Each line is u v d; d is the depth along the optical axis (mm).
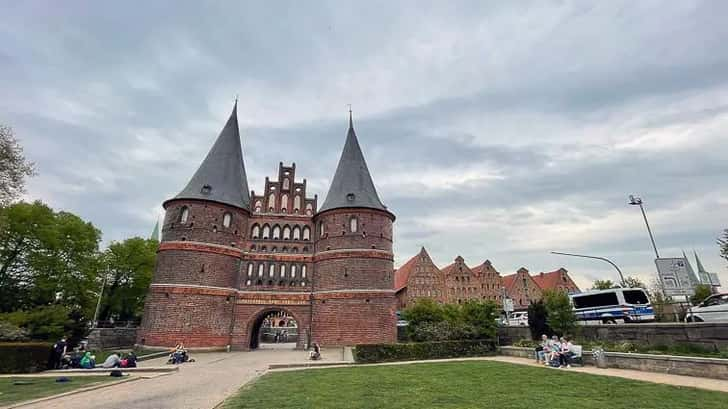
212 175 39094
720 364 13914
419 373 17531
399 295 78562
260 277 38469
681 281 20109
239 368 21453
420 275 75562
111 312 56875
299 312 38000
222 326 34750
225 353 32188
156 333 32125
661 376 15000
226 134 42969
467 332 29406
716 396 10891
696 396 10977
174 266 34156
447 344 27000
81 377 17406
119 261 54125
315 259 39562
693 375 14695
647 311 28344
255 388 13820
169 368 20109
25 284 41844
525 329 29203
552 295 26719
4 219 31547
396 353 25375
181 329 32594
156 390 14078
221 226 37031
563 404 10453
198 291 34000
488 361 22609
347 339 34750
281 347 41688
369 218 39062
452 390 12883
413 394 12250
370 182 43438
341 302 35969
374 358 24766
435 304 43938
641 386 12719
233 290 36656
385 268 37969
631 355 17281
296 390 13242
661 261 20734
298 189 43625
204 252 35188
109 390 14070
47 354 20562
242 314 36812
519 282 81750
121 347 37594
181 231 35469
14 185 28969
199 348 32750
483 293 78875
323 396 12047
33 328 28375
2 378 17094
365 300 35844
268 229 40875
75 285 44500
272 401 11328
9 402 11555
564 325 24953
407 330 40188
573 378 14859
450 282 77812
